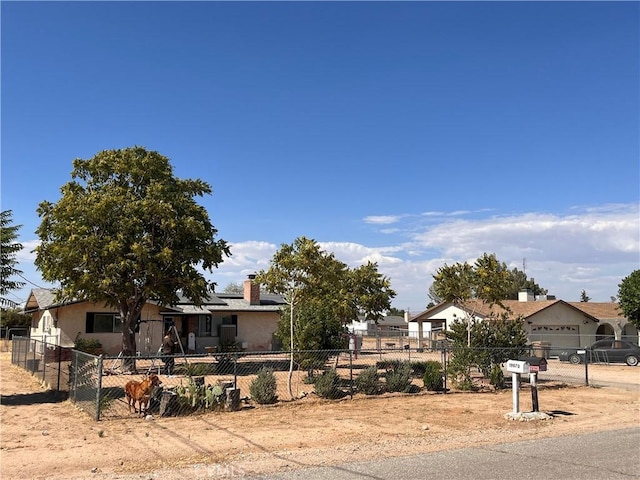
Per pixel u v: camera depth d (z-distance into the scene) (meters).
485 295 20.47
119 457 8.70
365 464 8.23
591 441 10.06
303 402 14.63
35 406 14.32
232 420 12.09
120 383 18.12
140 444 9.62
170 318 34.34
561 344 39.12
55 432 10.73
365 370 16.73
